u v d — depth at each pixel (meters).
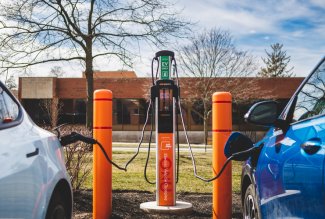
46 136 3.52
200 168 12.28
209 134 41.69
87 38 18.95
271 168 3.54
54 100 17.03
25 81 42.84
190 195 8.18
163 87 6.99
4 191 2.50
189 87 37.16
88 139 4.48
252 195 4.29
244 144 4.75
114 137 42.03
